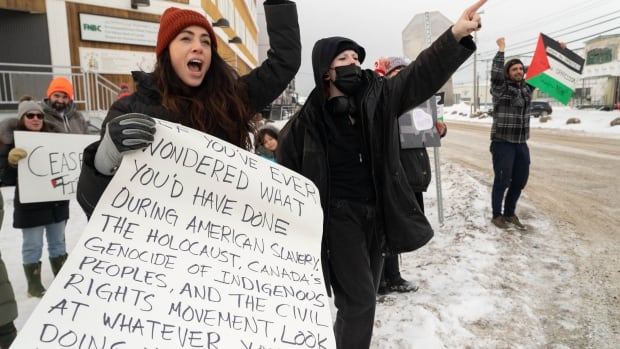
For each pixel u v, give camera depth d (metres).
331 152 2.38
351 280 2.32
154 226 1.44
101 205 1.40
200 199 1.57
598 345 2.73
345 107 2.34
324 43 2.35
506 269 3.95
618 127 20.02
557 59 5.26
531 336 2.84
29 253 3.67
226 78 1.87
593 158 11.41
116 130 1.40
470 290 3.49
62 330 1.13
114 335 1.17
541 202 6.62
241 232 1.60
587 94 43.31
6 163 3.61
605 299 3.35
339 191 2.39
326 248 2.38
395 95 2.30
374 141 2.31
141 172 1.48
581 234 4.99
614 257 4.23
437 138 3.71
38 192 3.63
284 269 1.60
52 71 12.37
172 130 1.59
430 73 2.20
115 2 13.20
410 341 2.79
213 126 1.83
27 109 3.75
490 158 12.73
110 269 1.29
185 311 1.30
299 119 2.50
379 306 3.31
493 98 5.17
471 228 5.19
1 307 2.49
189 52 1.71
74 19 12.55
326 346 1.46
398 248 2.38
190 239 1.47
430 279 3.76
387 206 2.35
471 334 2.86
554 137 18.05
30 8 11.87
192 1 15.08
